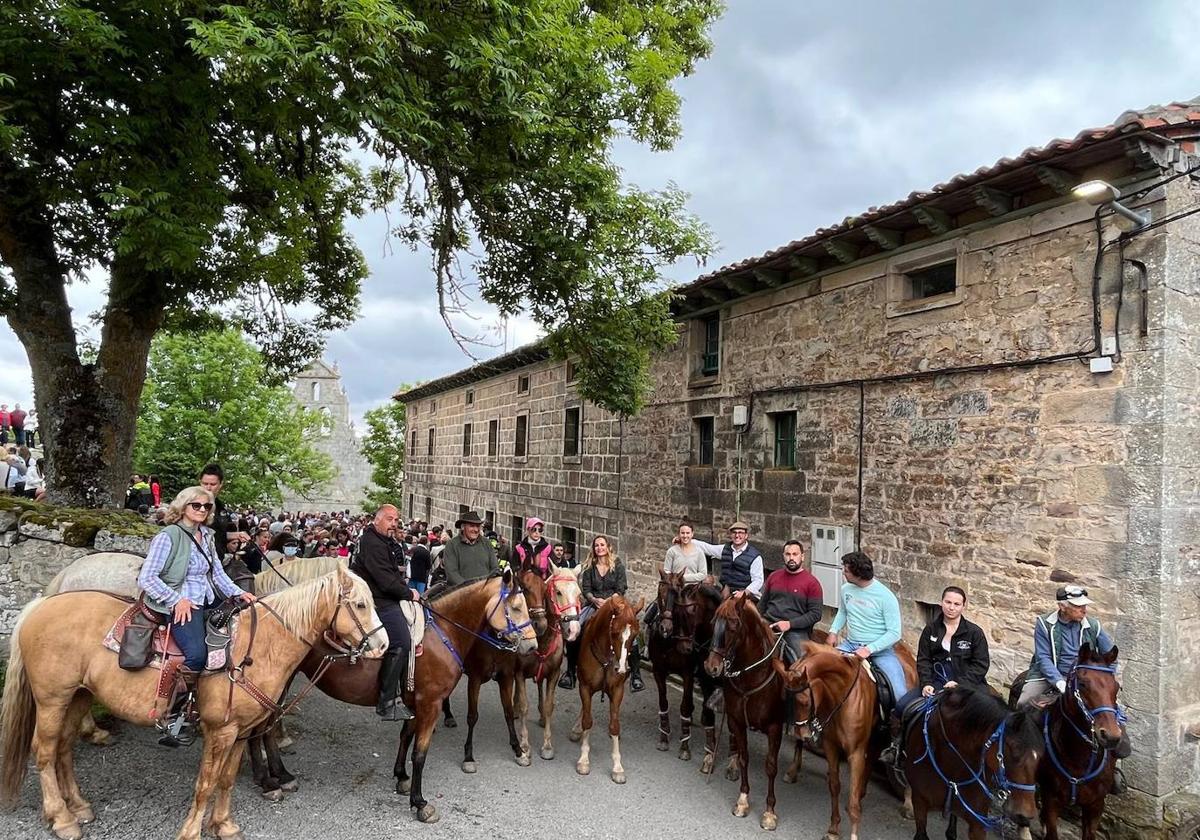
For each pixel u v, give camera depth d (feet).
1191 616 20.06
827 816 19.93
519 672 22.74
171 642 14.98
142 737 20.72
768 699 19.43
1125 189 20.61
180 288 29.81
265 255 27.99
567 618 22.07
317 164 32.60
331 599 16.49
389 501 126.82
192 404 96.07
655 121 29.86
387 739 23.75
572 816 19.04
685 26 37.42
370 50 18.83
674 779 22.04
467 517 26.40
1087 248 21.48
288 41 17.76
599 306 31.89
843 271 30.30
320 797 18.93
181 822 16.49
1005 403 23.59
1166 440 19.52
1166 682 19.29
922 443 26.35
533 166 26.84
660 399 43.16
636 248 31.24
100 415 28.84
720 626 19.63
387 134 22.07
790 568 23.76
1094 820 16.88
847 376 29.86
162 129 22.06
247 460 99.76
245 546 28.40
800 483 31.96
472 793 20.03
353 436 158.10
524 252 30.89
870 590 20.80
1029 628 22.30
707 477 38.37
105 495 28.84
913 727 17.37
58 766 15.90
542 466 59.62
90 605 15.58
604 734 25.93
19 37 19.25
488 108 23.07
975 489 24.34
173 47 21.31
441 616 20.67
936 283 27.37
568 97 25.13
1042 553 22.20
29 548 24.81
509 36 22.58
